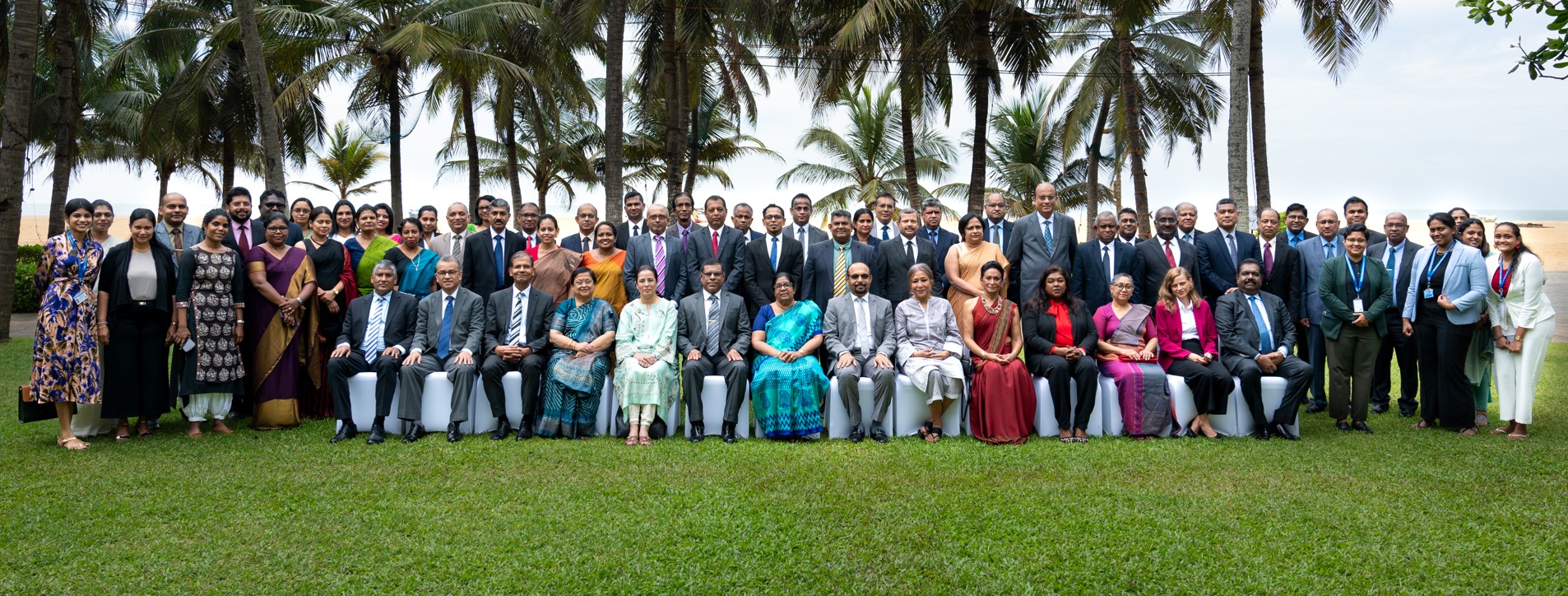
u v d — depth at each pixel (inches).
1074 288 267.1
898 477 185.2
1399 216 254.8
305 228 283.9
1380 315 232.5
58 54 473.1
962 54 527.5
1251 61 472.7
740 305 239.6
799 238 293.0
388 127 625.6
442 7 554.3
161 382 221.9
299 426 238.8
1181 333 240.2
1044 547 143.3
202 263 221.3
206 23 624.4
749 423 245.4
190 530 149.1
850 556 139.6
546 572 132.5
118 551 139.5
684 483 179.2
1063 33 695.1
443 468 190.7
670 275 265.6
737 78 758.5
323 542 144.5
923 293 239.3
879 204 305.7
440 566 134.3
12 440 213.9
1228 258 269.4
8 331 426.9
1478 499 169.0
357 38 578.2
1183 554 140.4
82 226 212.2
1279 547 143.5
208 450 206.1
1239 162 374.3
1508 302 227.0
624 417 225.9
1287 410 225.3
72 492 169.6
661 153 917.2
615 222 441.7
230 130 671.1
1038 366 233.0
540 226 261.4
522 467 191.9
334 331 254.8
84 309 208.4
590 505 163.8
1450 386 233.6
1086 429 228.5
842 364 227.6
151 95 828.0
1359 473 188.1
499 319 237.0
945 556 139.5
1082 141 840.3
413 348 230.5
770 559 138.5
